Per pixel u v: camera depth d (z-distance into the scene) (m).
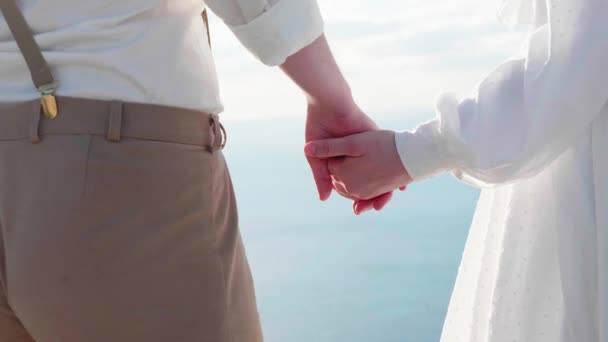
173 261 1.17
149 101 1.16
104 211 1.12
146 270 1.15
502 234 1.20
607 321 1.06
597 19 1.05
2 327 1.22
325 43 1.37
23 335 1.23
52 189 1.11
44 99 1.12
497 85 1.13
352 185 1.34
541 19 1.16
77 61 1.13
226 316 1.22
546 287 1.14
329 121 1.49
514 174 1.12
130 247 1.13
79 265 1.11
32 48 1.13
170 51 1.19
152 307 1.16
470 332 1.25
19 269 1.13
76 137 1.12
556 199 1.12
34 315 1.15
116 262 1.13
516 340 1.16
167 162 1.17
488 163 1.12
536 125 1.08
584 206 1.10
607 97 1.07
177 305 1.17
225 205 1.28
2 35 1.16
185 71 1.20
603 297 1.06
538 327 1.15
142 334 1.15
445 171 1.22
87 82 1.14
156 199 1.15
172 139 1.17
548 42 1.09
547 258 1.14
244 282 1.29
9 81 1.16
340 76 1.43
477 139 1.12
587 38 1.06
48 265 1.11
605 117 1.08
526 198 1.16
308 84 1.40
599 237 1.07
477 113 1.13
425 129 1.20
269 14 1.19
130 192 1.14
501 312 1.17
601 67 1.06
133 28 1.16
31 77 1.15
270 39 1.21
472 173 1.14
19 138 1.13
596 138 1.08
